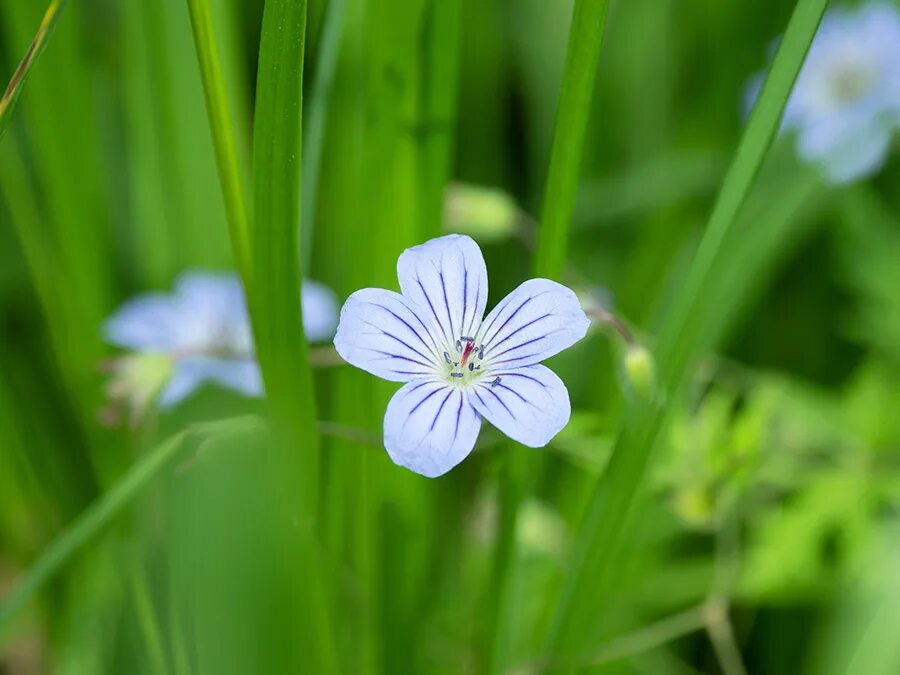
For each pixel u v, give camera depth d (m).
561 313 0.21
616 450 0.22
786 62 0.21
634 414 0.22
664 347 0.22
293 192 0.20
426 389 0.20
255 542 0.23
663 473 0.28
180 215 0.30
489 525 0.28
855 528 0.29
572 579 0.23
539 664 0.24
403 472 0.26
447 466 0.20
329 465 0.25
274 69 0.20
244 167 0.30
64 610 0.30
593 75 0.21
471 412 0.20
